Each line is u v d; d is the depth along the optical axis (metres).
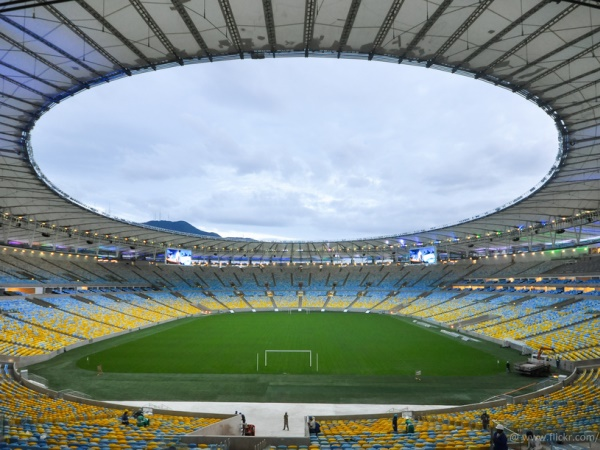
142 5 18.56
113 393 29.78
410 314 82.69
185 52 22.97
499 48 21.95
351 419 24.45
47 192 48.16
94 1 18.03
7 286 59.44
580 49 21.42
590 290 58.84
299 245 101.50
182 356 42.59
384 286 105.12
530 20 19.22
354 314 89.31
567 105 27.83
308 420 21.86
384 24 20.33
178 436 17.44
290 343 50.59
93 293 76.25
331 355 43.12
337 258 119.69
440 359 41.16
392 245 104.25
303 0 18.47
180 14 19.34
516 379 33.62
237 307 96.50
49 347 43.78
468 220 68.88
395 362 39.81
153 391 30.28
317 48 22.91
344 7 19.00
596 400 23.36
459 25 20.09
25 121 30.81
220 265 116.00
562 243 82.00
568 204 54.00
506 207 56.12
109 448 14.16
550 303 61.25
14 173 41.66
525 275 75.56
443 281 97.00
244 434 20.44
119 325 61.22
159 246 97.06
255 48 22.84
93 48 22.06
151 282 96.38
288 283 111.12
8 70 23.92
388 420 23.48
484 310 67.88
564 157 36.00
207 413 24.69
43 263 75.88
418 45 22.36
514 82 25.69
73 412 21.86
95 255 91.94
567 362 36.03
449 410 25.38
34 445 14.06
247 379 33.66
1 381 29.66
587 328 45.34
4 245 65.50
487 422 19.42
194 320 77.31
